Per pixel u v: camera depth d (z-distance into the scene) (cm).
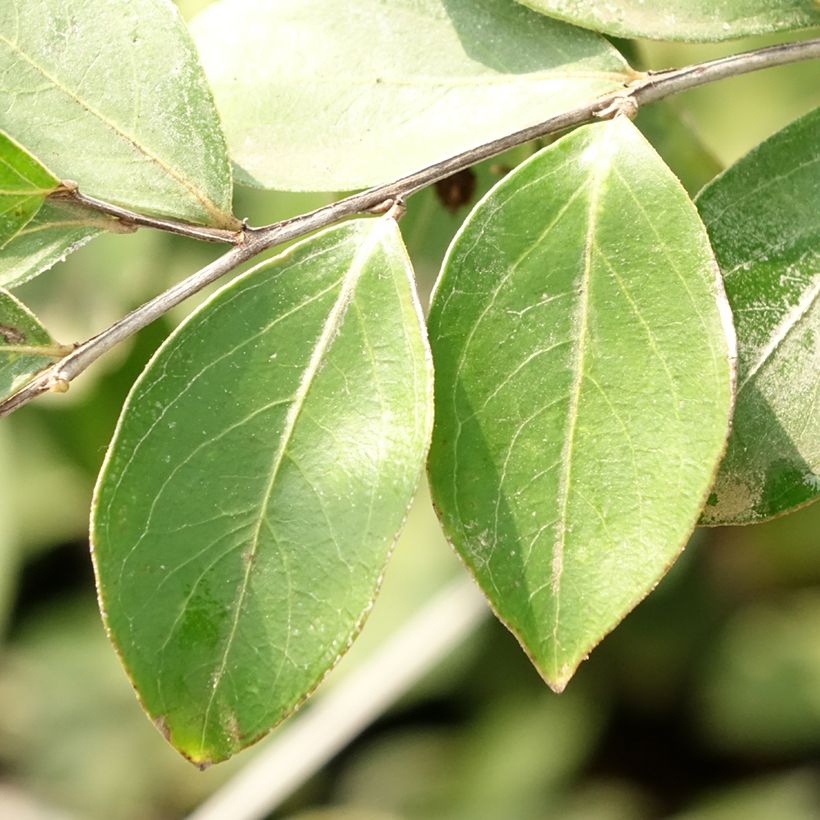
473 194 45
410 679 70
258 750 81
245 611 40
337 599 40
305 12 42
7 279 41
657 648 79
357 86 42
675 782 80
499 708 82
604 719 81
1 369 41
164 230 41
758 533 75
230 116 42
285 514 40
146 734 85
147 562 40
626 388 40
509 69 42
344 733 71
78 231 41
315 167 41
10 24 41
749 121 60
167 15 41
